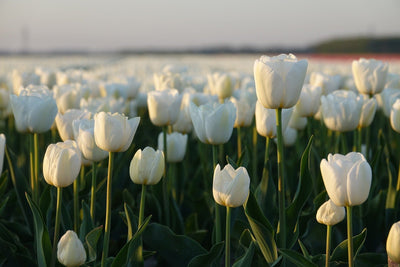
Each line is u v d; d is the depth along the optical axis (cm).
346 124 137
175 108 139
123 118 112
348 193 101
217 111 127
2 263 132
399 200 147
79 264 104
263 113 129
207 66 813
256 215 115
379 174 161
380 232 146
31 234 141
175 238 127
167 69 278
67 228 131
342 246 118
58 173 110
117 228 150
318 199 129
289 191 153
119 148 113
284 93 109
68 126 132
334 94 147
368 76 153
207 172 160
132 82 252
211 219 149
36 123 130
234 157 163
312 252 133
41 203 130
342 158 103
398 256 99
